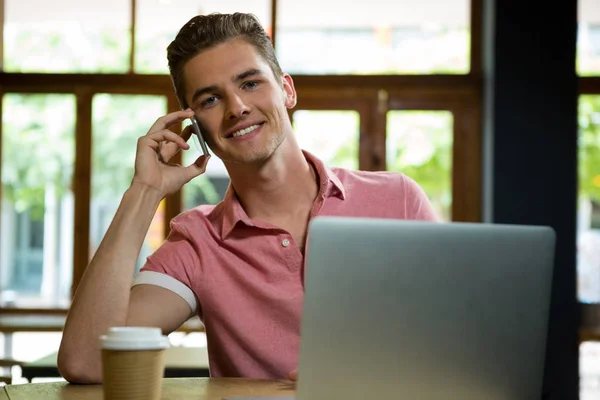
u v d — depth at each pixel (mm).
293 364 1857
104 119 7355
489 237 1341
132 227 1798
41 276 7336
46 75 7352
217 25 1872
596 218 6996
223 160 1934
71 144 7375
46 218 7371
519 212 6746
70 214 7363
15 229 7375
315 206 1941
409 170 7188
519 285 1356
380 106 7156
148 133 1877
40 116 7387
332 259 1292
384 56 7215
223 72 1846
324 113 7191
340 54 7215
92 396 1595
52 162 7375
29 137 7387
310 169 1999
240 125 1843
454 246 1324
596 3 7059
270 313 1877
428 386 1317
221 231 1941
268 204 1945
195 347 4172
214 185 7090
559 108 6773
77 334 1721
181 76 1911
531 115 6770
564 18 6797
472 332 1335
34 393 1628
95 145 7363
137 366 1392
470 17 7227
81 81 7336
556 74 6781
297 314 1863
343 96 7184
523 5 6797
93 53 7398
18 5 7441
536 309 1369
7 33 7441
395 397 1307
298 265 1884
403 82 7145
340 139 7180
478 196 7152
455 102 7180
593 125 7051
